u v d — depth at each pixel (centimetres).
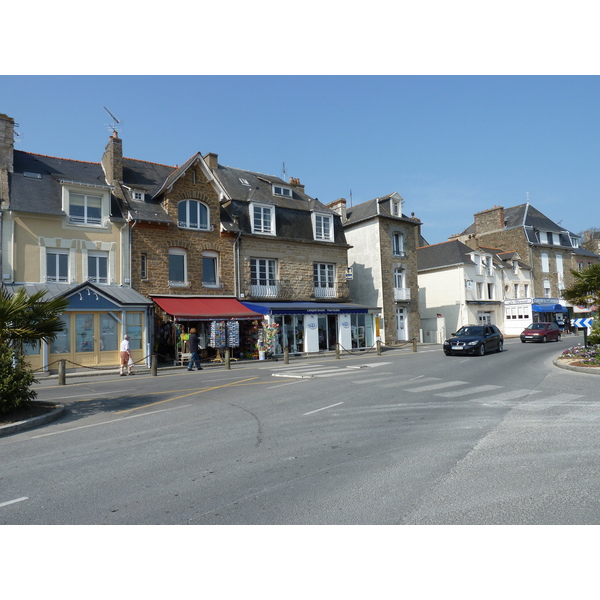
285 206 2845
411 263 3481
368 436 711
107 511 452
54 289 1912
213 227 2472
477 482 502
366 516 426
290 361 2272
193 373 1750
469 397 1027
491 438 679
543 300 4475
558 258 4950
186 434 756
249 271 2602
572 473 521
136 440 728
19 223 1923
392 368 1658
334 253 3028
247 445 678
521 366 1619
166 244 2300
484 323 4041
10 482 546
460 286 3897
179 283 2333
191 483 523
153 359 1716
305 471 555
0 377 884
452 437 692
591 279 1711
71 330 1902
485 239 4941
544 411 855
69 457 645
